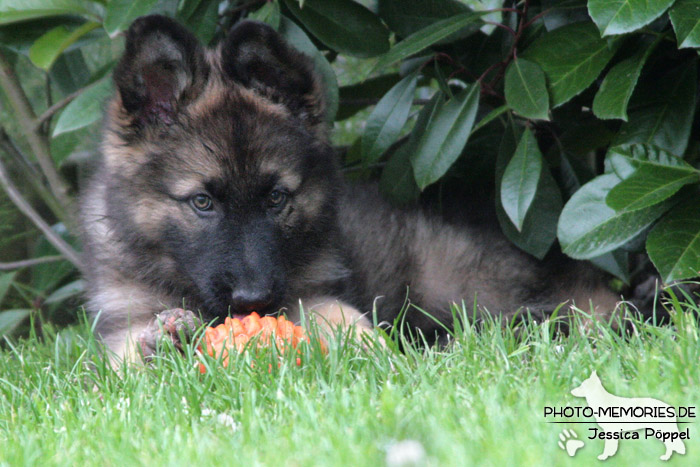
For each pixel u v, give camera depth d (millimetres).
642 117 4973
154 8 5535
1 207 7652
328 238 5250
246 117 4766
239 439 3127
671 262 4453
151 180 4738
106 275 5059
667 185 4434
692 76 4910
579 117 5945
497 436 2879
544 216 5465
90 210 5211
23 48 5832
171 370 3992
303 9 5555
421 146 5371
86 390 4047
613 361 3529
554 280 6188
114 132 4879
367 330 4629
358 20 5641
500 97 5688
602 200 4707
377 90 6926
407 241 6188
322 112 5176
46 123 6953
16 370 4500
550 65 4961
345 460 2766
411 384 3621
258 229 4637
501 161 5555
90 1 5805
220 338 4121
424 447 2820
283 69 5039
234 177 4598
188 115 4781
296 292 5117
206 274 4609
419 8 5863
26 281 7566
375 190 6430
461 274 6242
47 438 3311
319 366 3844
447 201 6520
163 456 3018
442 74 5641
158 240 4801
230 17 6262
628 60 4734
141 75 4809
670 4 4129
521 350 3834
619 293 6496
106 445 3168
